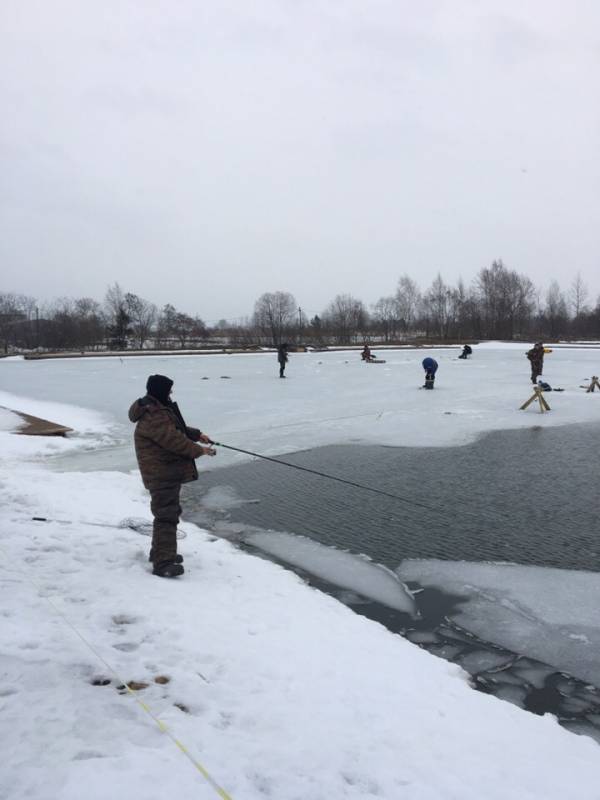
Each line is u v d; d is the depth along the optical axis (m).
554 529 7.89
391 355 52.28
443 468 11.24
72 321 85.06
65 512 7.36
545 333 89.88
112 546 5.88
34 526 6.44
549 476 10.59
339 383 27.02
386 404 19.75
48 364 47.22
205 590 5.03
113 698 3.12
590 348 58.66
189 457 5.21
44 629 3.87
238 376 31.55
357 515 8.48
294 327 91.56
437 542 7.41
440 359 44.78
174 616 4.34
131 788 2.37
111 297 93.38
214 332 107.50
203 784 2.48
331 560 6.83
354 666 3.99
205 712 3.13
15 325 90.25
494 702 3.92
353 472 10.99
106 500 8.41
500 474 10.76
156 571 5.21
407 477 10.61
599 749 3.53
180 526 7.71
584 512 8.58
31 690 3.12
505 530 7.85
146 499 8.86
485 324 85.31
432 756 3.03
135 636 3.95
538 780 2.98
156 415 5.14
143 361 48.72
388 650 4.46
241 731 3.00
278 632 4.36
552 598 5.91
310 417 17.17
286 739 2.98
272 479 10.55
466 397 21.30
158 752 2.66
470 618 5.51
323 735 3.06
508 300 83.62
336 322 90.44
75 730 2.78
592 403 19.59
